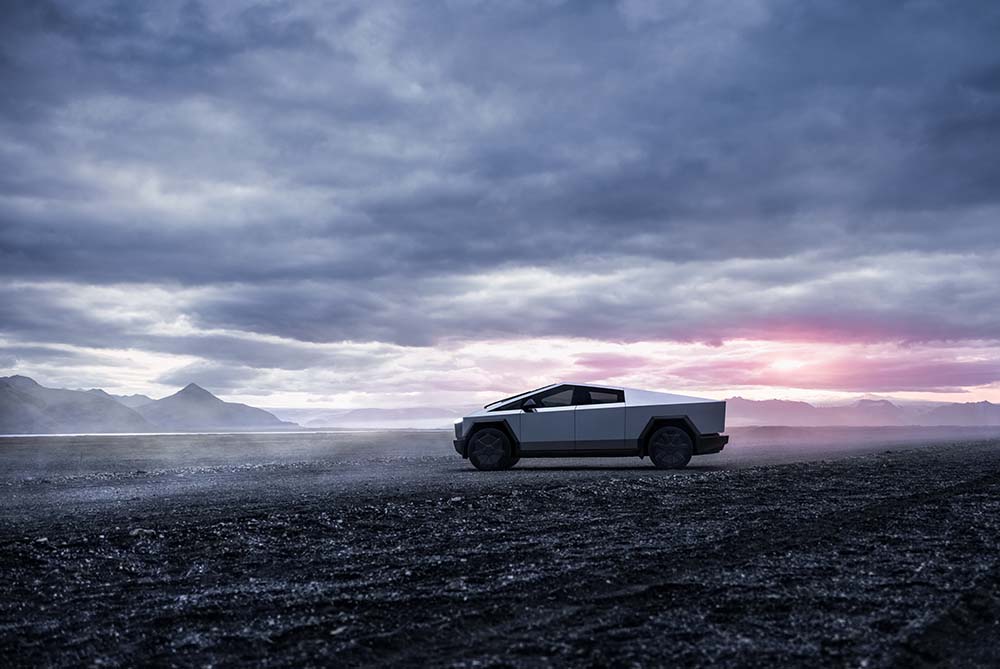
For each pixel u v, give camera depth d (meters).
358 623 3.52
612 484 9.38
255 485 10.41
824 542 5.42
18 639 3.40
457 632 3.37
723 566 4.62
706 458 15.84
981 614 3.63
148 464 16.59
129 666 3.02
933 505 7.38
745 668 2.83
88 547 5.50
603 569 4.56
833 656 2.96
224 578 4.57
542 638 3.23
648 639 3.17
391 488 9.37
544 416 13.32
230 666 2.98
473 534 5.91
